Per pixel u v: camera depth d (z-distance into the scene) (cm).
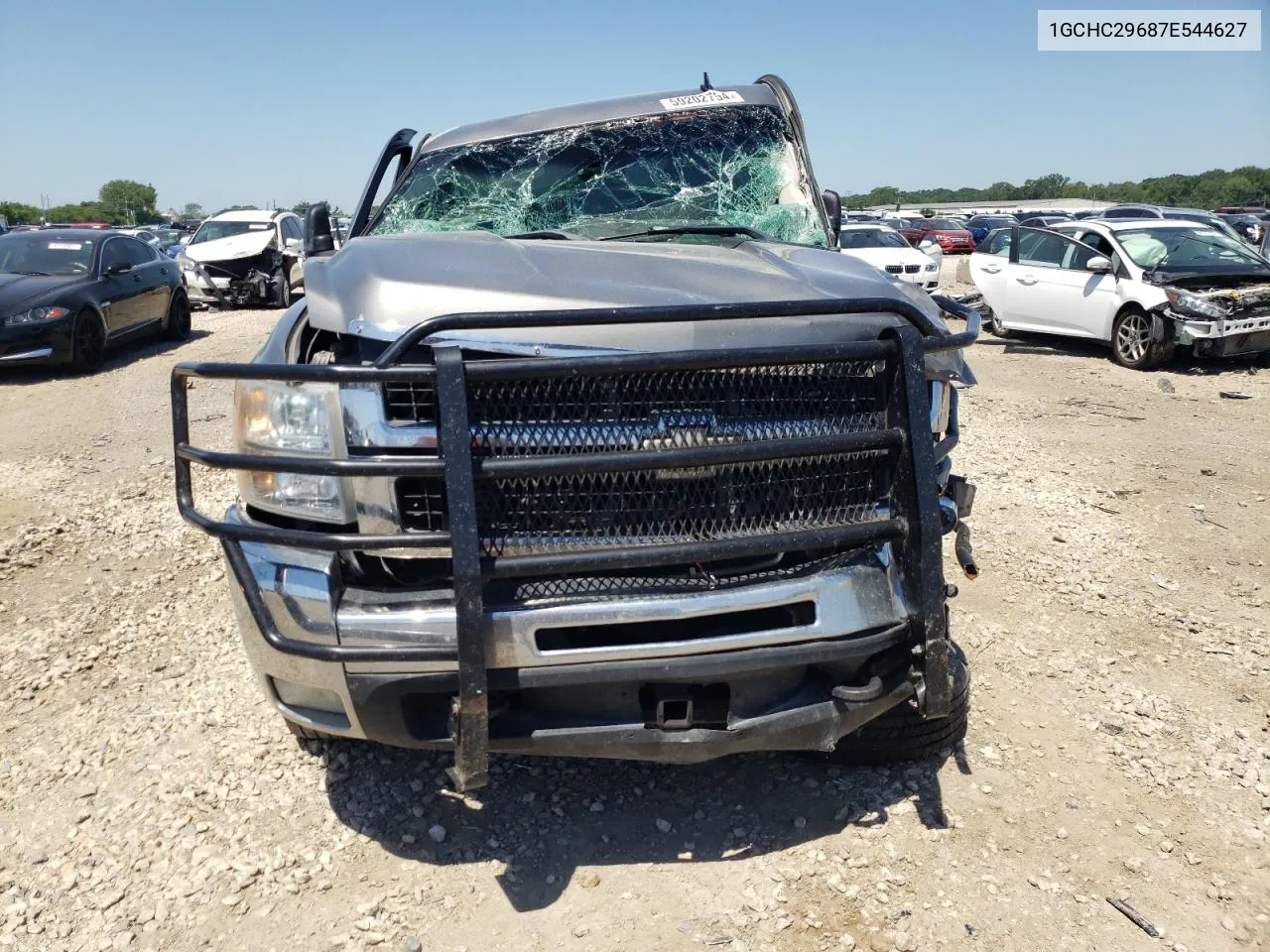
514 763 332
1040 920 261
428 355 252
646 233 394
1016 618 448
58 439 805
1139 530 571
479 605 228
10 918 261
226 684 385
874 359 255
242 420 262
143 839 293
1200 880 277
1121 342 1130
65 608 462
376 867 281
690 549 238
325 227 424
